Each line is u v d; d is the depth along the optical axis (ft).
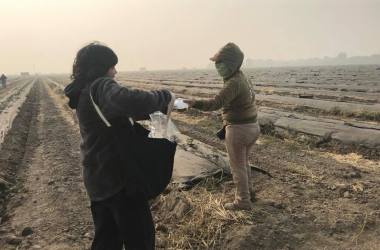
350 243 16.43
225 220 18.22
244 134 17.76
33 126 56.49
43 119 63.10
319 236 17.04
